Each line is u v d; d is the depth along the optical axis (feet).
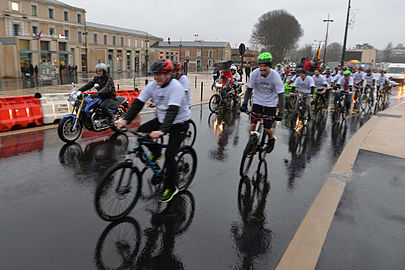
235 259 9.40
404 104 50.42
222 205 12.80
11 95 53.52
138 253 9.52
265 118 16.30
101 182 10.46
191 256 9.48
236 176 16.15
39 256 9.19
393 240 10.58
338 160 19.20
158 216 11.73
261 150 17.01
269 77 15.83
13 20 127.03
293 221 11.71
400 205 13.21
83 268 8.77
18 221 11.08
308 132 27.32
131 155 18.84
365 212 12.52
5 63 117.70
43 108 26.53
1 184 14.19
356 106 43.21
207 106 41.88
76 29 162.81
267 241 10.36
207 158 19.04
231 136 25.03
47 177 15.16
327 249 9.98
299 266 9.14
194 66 270.46
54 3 147.74
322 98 34.09
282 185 15.15
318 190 14.66
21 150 19.22
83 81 95.14
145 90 11.64
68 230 10.60
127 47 205.36
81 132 23.93
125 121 11.51
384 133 27.04
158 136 10.56
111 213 11.10
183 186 14.11
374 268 9.11
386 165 18.35
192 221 11.46
